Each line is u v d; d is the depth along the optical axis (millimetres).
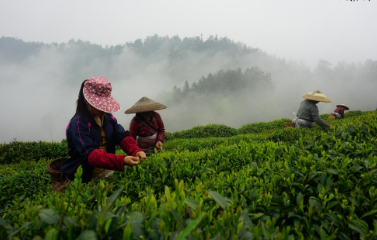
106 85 2514
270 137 6484
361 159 1919
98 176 2949
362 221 1207
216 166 2592
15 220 1416
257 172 2127
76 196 1818
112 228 875
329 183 1550
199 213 963
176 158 2809
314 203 1388
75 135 2555
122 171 2547
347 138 2533
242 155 2859
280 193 1646
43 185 4074
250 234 926
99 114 2693
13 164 7871
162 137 5051
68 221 940
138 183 2156
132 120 4848
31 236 987
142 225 971
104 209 875
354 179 1666
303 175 1682
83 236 748
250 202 1493
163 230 888
